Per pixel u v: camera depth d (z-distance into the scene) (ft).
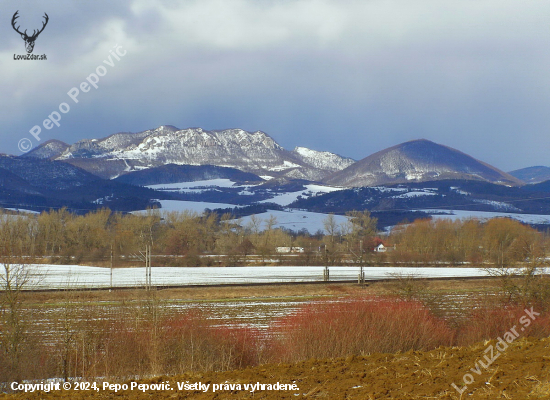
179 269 265.13
